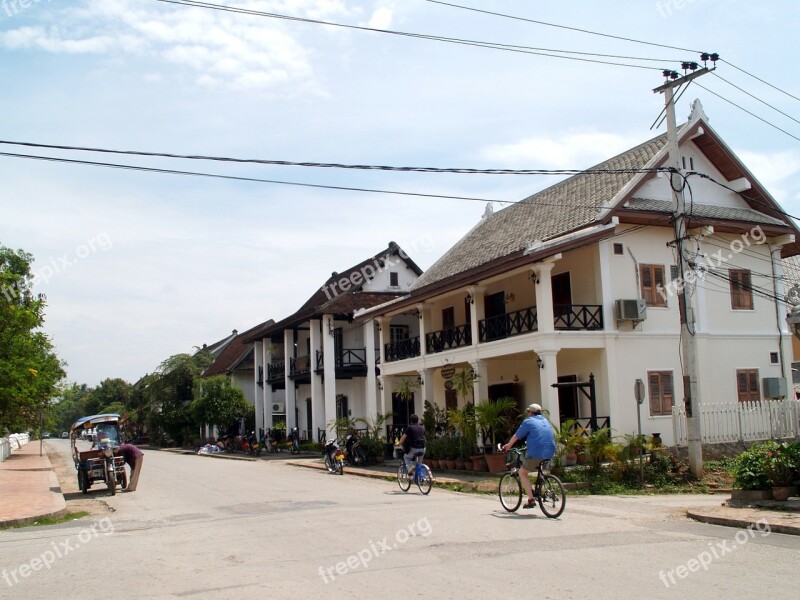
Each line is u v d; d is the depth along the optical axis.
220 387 49.34
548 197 28.09
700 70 18.06
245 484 20.95
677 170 18.73
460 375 23.69
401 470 18.42
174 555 9.69
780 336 25.38
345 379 38.69
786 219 25.72
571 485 17.44
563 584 7.45
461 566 8.42
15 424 34.44
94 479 20.48
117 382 107.81
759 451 13.77
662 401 22.44
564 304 22.62
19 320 30.42
